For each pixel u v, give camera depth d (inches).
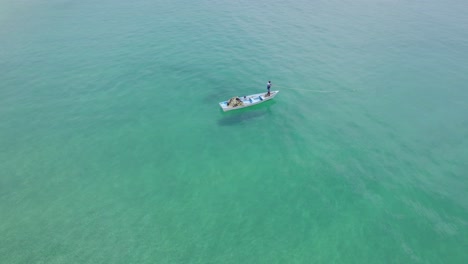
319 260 997.2
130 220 1139.3
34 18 3164.4
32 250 1034.7
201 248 1037.2
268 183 1312.7
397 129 1632.6
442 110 1786.4
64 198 1229.7
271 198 1237.7
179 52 2442.2
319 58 2351.1
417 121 1694.1
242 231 1096.8
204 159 1443.2
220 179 1332.4
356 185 1295.5
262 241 1059.9
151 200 1225.4
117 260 1000.2
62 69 2202.3
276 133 1615.4
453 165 1393.9
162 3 3629.4
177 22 3031.5
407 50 2524.6
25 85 2005.4
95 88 1987.0
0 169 1365.7
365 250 1029.2
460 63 2325.3
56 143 1528.1
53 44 2573.8
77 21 3088.1
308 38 2682.1
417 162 1412.4
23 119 1695.4
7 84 2009.1
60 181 1311.5
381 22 3110.2
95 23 3031.5
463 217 1150.3
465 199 1226.0
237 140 1566.2
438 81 2086.6
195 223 1127.6
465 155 1450.5
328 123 1685.5
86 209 1182.9
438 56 2431.1
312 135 1599.4
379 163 1411.2
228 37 2689.5
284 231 1096.2
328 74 2143.2
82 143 1531.7
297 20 3093.0
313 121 1702.8
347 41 2645.2
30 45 2549.2
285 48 2492.6
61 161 1417.3
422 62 2336.4
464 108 1803.6
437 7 3654.0
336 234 1084.5
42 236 1080.8
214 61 2301.9
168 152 1483.8
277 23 2999.5
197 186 1294.3
